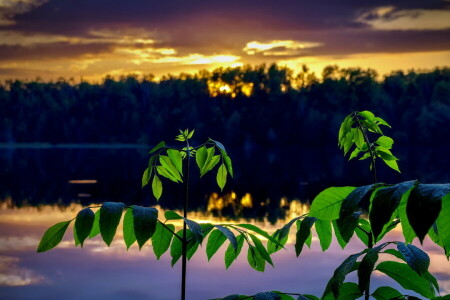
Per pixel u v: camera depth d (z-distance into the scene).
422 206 0.64
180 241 1.15
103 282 12.81
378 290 1.03
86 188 32.12
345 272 0.86
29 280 13.12
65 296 11.82
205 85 83.12
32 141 96.19
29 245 17.17
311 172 42.41
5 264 14.83
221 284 12.18
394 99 69.06
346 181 33.56
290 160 57.38
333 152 70.06
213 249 1.14
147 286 12.38
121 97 92.00
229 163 1.14
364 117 1.25
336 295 0.85
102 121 93.50
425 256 0.84
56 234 0.93
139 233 0.86
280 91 78.19
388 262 1.01
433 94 67.19
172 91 86.00
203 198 27.59
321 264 13.23
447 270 10.37
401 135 67.38
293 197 27.17
